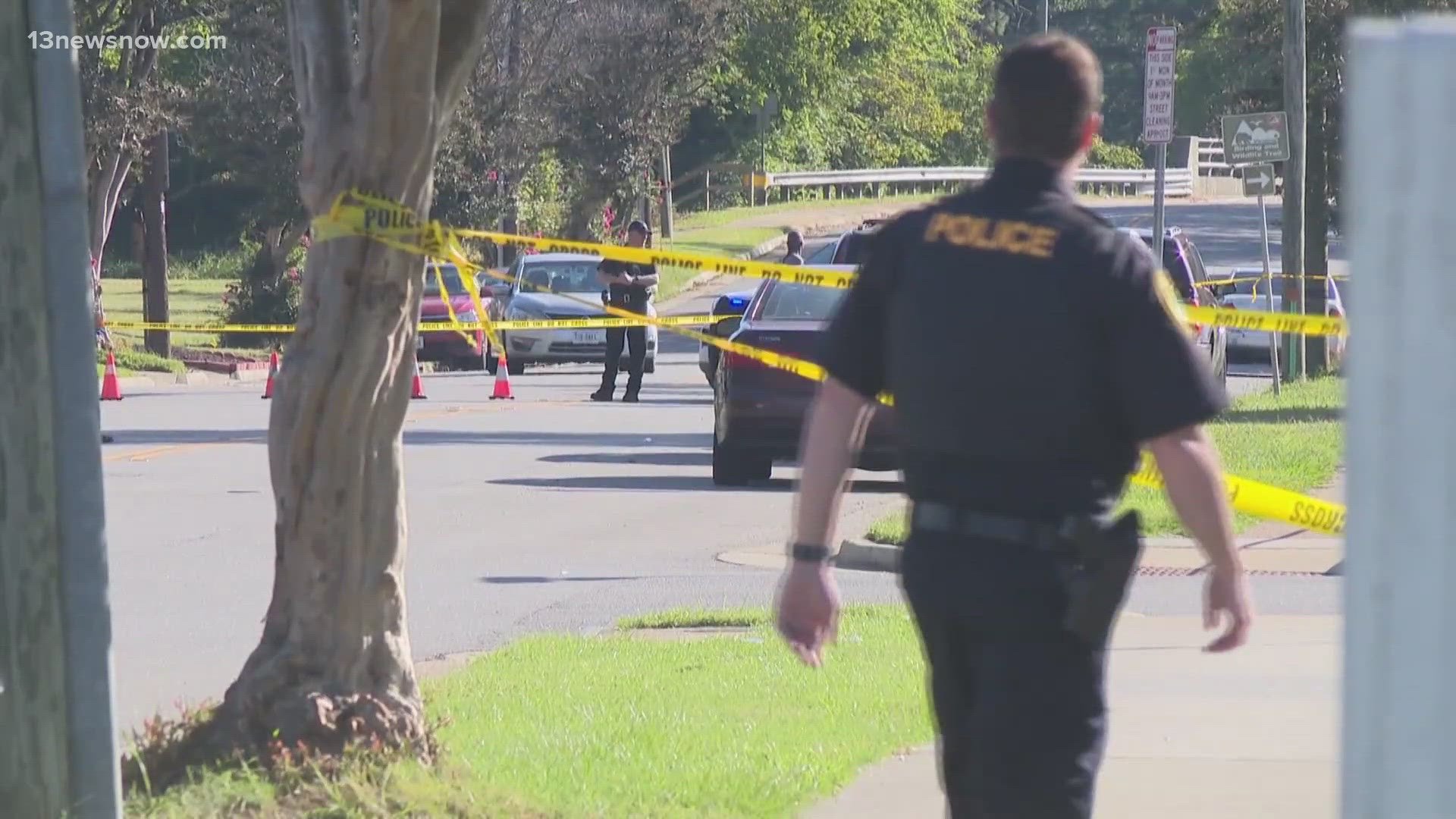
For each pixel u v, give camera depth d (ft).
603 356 304.71
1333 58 272.92
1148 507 128.77
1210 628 40.50
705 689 77.82
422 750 57.98
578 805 57.11
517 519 138.72
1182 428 38.04
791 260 226.38
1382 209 21.93
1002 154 40.50
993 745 38.88
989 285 38.86
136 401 246.68
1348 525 22.61
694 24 494.59
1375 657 22.22
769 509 144.25
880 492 154.40
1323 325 72.43
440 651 92.07
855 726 71.56
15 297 47.42
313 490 57.00
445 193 418.51
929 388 39.52
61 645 48.49
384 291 56.65
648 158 511.40
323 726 56.34
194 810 52.37
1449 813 21.80
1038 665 38.63
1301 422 195.31
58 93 47.26
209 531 130.62
